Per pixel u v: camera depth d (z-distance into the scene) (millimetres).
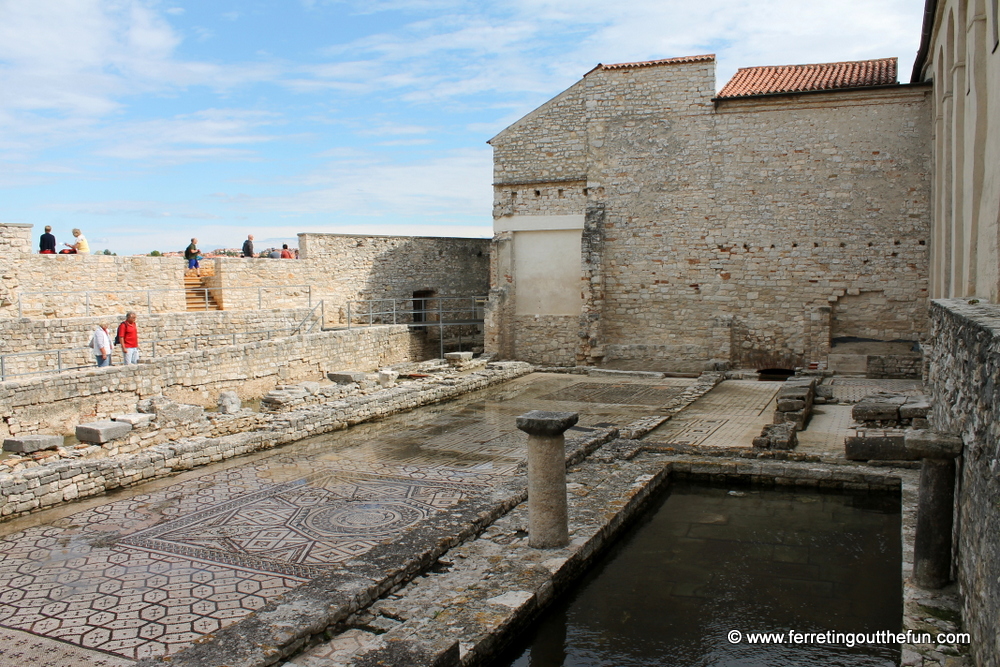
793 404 14031
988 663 4984
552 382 22328
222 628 6258
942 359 8586
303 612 6180
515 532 8633
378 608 6680
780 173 22625
